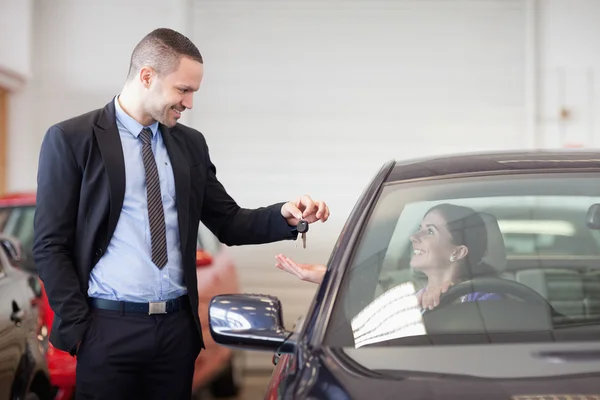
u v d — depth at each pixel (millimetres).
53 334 3326
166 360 3393
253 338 2492
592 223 2629
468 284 2523
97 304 3332
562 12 10625
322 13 10617
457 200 2715
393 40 10555
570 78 10656
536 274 2564
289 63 10609
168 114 3398
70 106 10859
